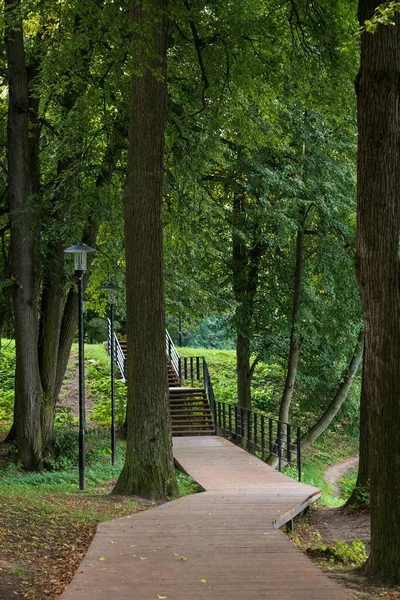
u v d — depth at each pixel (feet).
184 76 56.85
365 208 25.49
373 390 25.57
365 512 43.32
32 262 59.26
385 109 25.20
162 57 43.16
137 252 43.75
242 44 51.42
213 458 59.93
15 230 58.49
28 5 43.32
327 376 79.10
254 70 53.21
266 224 71.77
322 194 68.90
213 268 77.61
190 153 58.49
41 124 60.70
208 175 71.87
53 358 63.36
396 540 24.93
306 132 66.90
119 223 59.82
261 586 22.35
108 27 44.96
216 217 67.05
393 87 25.21
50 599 21.68
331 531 39.99
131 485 43.88
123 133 57.93
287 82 59.11
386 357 25.20
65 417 85.92
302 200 67.26
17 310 59.47
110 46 50.78
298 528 39.83
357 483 46.55
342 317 72.95
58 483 52.80
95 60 53.06
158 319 44.14
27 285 59.21
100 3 47.19
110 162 59.06
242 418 73.82
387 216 25.18
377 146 25.27
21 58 57.72
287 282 75.31
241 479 48.83
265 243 73.05
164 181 59.67
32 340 60.13
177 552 27.22
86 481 53.93
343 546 32.04
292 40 50.70
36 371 60.54
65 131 54.19
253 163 66.90
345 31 47.91
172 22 47.70
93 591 21.84
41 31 55.62
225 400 102.37
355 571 26.94
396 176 25.29
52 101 60.13
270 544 28.63
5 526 30.25
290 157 70.38
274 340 75.66
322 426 82.79
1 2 53.52
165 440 44.39
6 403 91.97
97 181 60.23
